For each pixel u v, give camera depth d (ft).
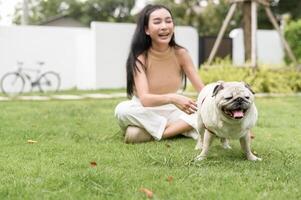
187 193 10.71
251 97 13.10
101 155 15.12
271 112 27.53
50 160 14.33
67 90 50.72
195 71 18.34
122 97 39.96
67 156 15.01
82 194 10.70
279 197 10.39
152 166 13.50
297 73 44.52
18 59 51.65
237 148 16.57
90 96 41.14
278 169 13.00
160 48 17.66
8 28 51.06
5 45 51.06
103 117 25.17
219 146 16.85
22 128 20.94
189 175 12.25
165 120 18.21
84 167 13.48
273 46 61.41
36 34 52.29
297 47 57.16
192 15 93.76
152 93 18.13
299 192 10.76
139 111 17.80
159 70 17.98
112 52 52.24
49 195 10.62
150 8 17.47
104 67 51.93
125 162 14.01
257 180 11.84
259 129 21.08
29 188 11.14
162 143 17.61
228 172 12.71
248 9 43.73
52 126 21.77
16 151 15.83
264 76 42.78
